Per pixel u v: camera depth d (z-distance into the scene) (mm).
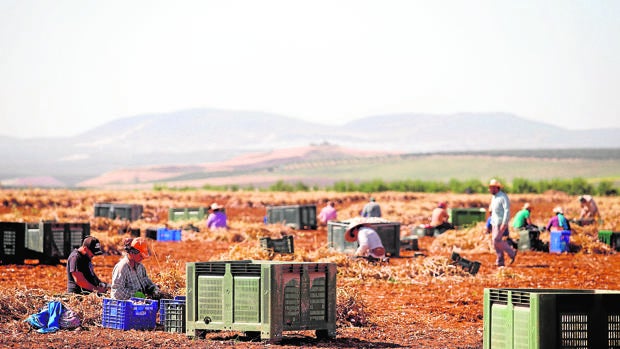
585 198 70562
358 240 42875
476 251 55688
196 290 23516
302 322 23594
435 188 174750
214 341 23203
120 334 24156
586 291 20391
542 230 62219
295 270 23438
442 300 33781
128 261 27125
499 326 19672
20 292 26578
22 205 101062
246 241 60625
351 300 28078
